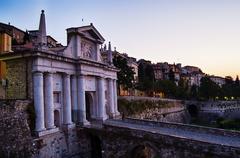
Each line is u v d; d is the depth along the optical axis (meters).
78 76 37.12
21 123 28.05
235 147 24.50
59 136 32.78
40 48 30.16
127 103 58.47
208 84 128.12
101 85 42.66
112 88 47.69
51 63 32.16
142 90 105.25
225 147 25.08
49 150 30.59
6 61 32.44
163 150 29.33
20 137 27.50
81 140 36.00
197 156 26.83
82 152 35.81
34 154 28.41
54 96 33.88
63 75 35.03
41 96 30.09
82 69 37.16
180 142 27.91
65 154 33.41
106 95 46.84
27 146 27.89
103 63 42.59
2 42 42.59
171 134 30.77
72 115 36.56
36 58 30.00
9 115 27.11
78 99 37.09
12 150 26.53
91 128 35.59
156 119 70.19
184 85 145.38
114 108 48.56
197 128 33.06
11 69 32.09
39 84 30.03
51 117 31.42
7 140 26.33
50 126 31.25
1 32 42.91
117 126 33.41
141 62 136.25
